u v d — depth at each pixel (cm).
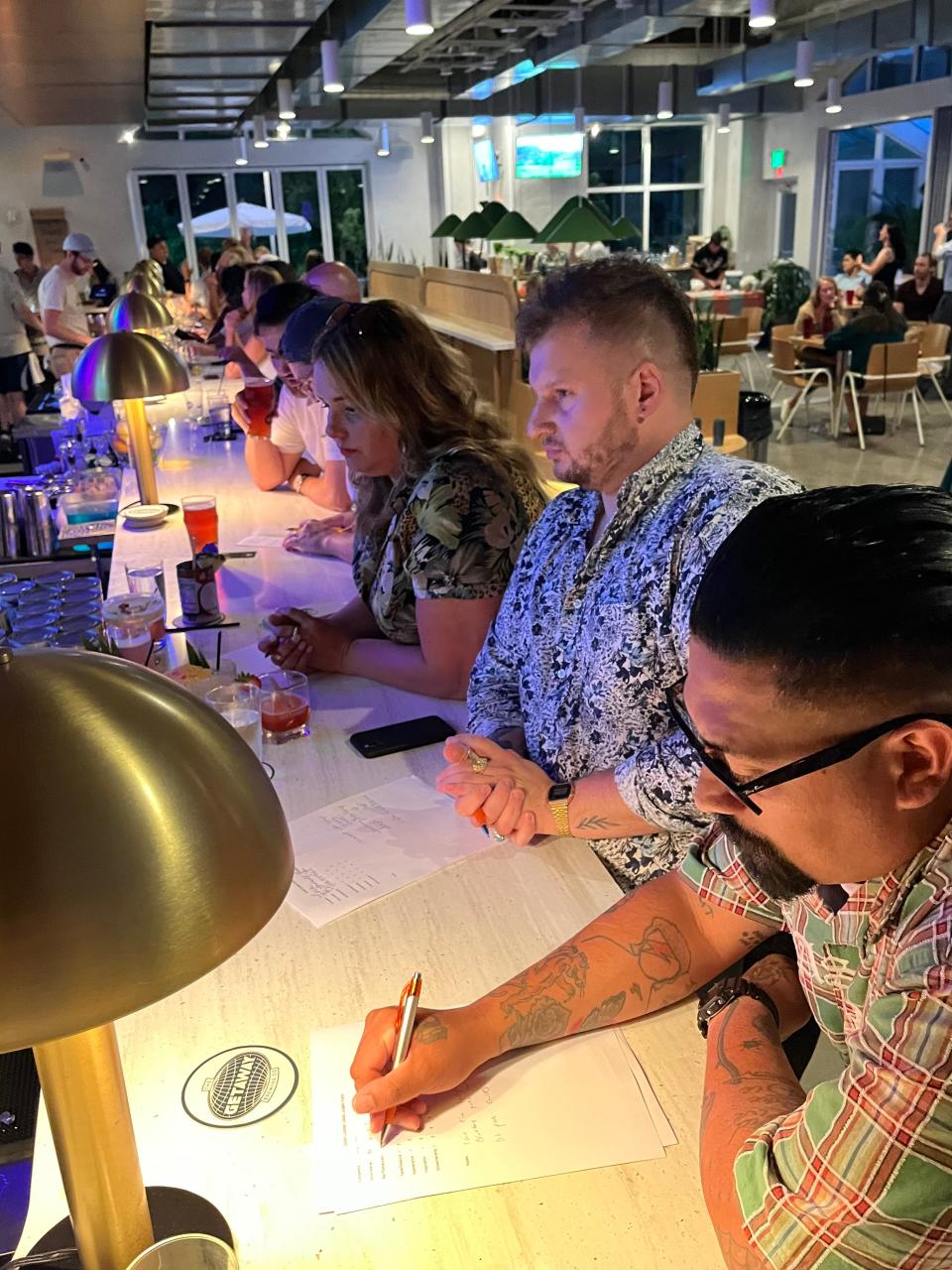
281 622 184
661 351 122
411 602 184
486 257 1234
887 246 969
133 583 205
